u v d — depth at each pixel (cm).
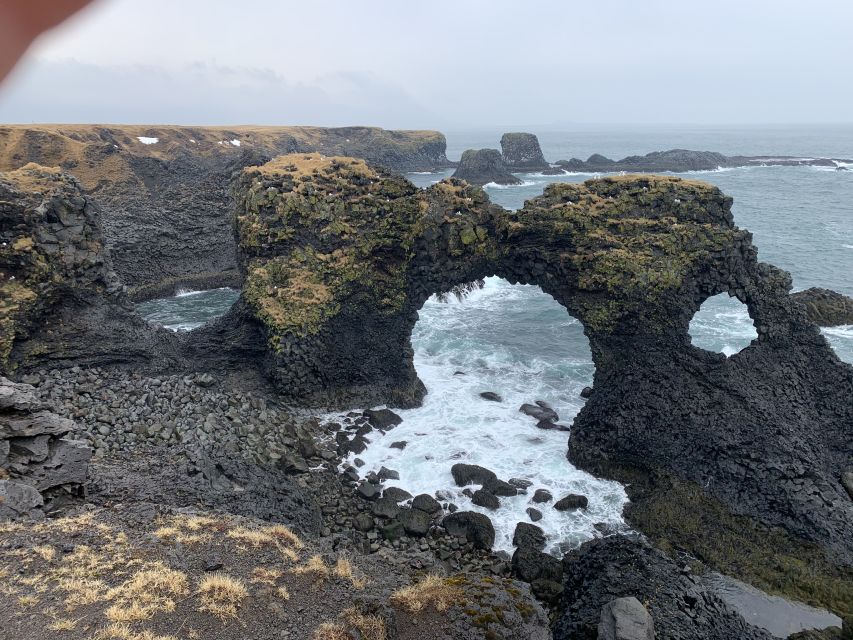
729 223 4750
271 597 2331
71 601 2080
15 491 2578
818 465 3884
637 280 4478
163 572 2305
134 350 4853
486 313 7381
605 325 4634
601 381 4641
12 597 2069
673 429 4212
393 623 2327
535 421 5006
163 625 2072
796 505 3625
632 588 2928
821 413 4222
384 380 5325
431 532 3794
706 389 4281
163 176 12075
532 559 3438
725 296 7819
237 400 4709
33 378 4306
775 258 9331
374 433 4850
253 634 2139
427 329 6881
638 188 4881
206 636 2078
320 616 2306
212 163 15275
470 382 5684
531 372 5862
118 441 3838
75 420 3978
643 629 2558
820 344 4369
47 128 13212
